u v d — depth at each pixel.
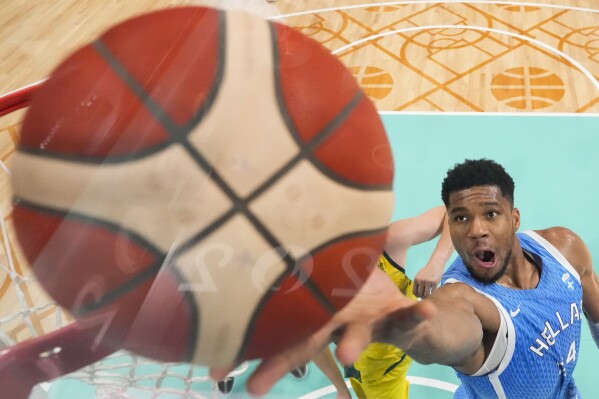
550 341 1.34
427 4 4.49
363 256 0.58
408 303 0.58
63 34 4.11
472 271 1.37
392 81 3.62
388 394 1.41
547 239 1.50
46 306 0.61
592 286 1.54
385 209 0.62
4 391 0.58
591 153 2.95
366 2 4.55
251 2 0.71
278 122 0.55
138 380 0.72
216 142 0.52
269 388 0.53
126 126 0.53
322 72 0.61
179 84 0.55
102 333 0.53
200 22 0.60
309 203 0.54
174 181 0.51
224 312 0.50
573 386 1.51
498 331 1.29
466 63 3.75
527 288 1.40
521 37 4.01
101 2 4.54
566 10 4.31
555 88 3.47
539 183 2.80
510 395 1.34
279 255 0.51
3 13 4.50
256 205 0.51
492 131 3.15
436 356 0.75
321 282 0.55
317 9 4.49
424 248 2.46
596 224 2.57
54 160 0.53
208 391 0.70
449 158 2.97
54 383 0.69
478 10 4.37
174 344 0.51
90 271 0.51
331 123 0.58
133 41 0.58
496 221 1.34
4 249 0.87
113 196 0.51
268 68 0.58
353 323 0.55
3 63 3.82
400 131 3.18
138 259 0.50
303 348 0.55
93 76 0.57
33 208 0.54
